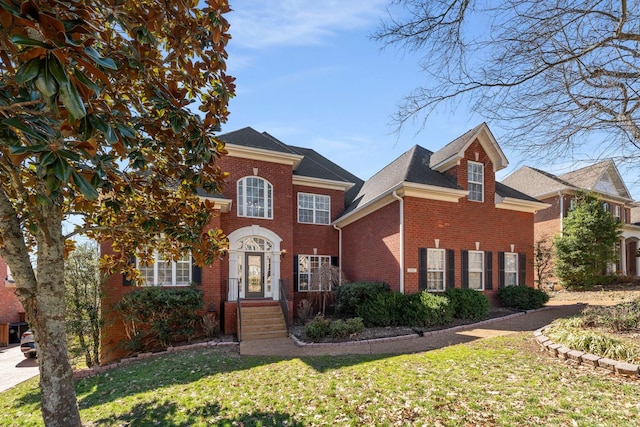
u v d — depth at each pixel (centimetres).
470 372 627
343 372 676
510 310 1374
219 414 515
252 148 1462
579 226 2003
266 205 1501
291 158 1550
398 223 1341
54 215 358
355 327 1080
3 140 204
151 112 390
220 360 848
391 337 1011
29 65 155
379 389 568
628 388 512
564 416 435
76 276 1029
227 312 1280
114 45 310
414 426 437
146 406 574
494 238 1507
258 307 1341
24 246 352
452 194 1384
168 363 869
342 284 1449
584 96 469
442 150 1642
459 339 946
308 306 1467
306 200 1753
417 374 634
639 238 2664
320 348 952
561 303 1563
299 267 1691
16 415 649
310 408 514
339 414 485
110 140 210
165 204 461
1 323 1702
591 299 1653
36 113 211
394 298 1223
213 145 401
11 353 1482
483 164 1512
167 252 604
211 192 445
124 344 1073
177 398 597
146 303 1073
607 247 1952
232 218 1432
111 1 272
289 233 1534
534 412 450
